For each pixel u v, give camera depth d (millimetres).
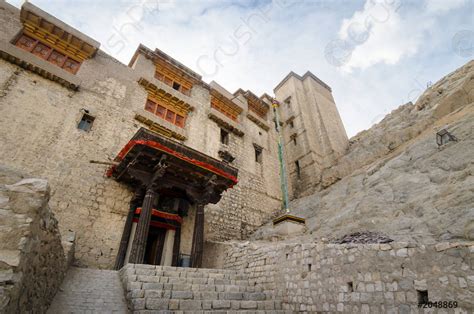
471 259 3920
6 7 11867
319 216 13516
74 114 11719
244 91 23828
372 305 4965
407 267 4668
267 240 12484
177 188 11625
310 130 21922
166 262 11070
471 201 6801
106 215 10570
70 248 7359
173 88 17562
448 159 9062
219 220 14609
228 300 6426
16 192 3037
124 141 12750
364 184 12820
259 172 19328
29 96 10742
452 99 12992
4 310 2318
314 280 6383
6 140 9438
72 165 10609
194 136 16234
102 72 13852
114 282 7273
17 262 2586
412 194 9234
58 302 5281
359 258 5516
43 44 12477
